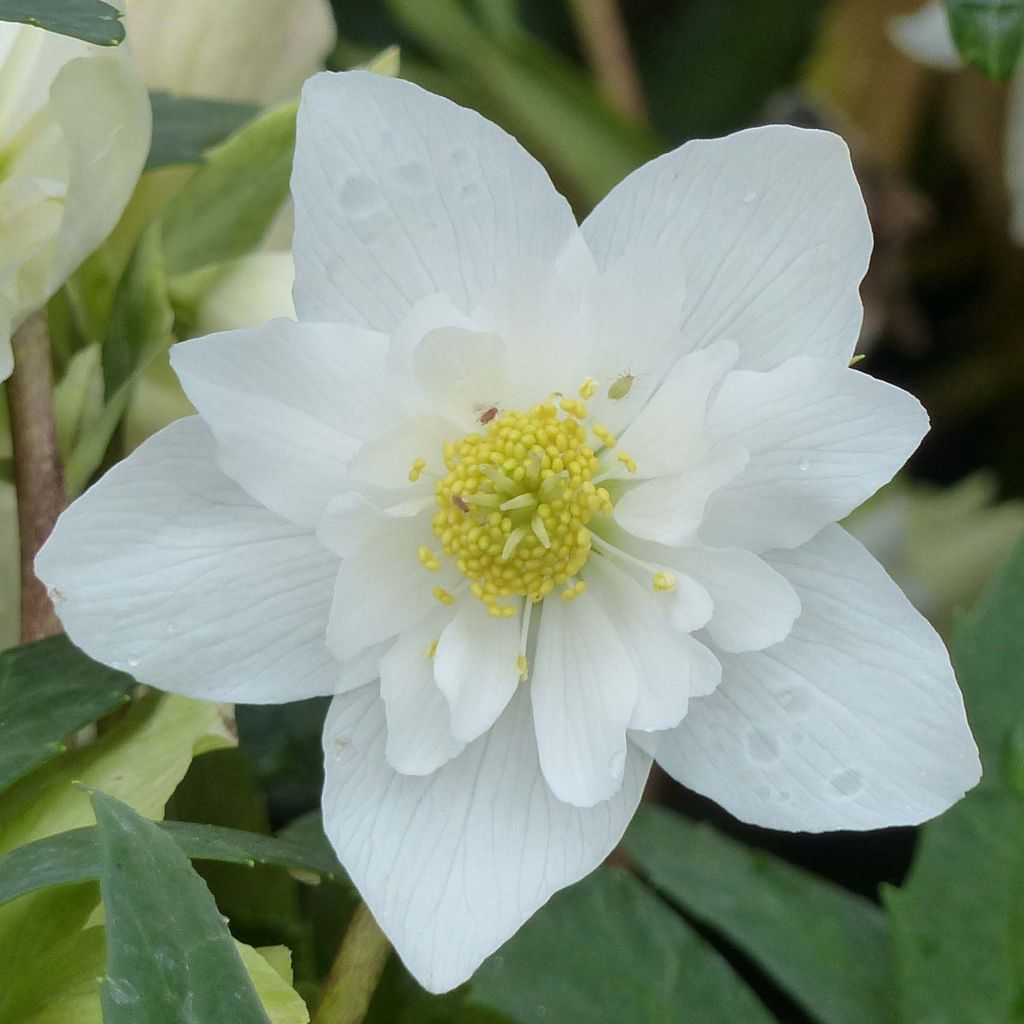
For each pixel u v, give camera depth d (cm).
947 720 35
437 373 35
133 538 34
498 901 34
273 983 34
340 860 34
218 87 39
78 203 35
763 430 34
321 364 34
